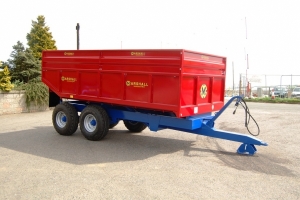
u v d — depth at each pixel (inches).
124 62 311.0
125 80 312.7
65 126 365.7
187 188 204.5
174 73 272.4
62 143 331.0
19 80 637.9
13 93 575.5
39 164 252.7
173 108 275.7
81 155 283.0
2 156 275.9
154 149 311.1
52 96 404.5
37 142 334.6
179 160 271.0
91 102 362.9
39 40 754.8
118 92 319.9
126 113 336.2
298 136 387.9
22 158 269.9
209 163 262.8
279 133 408.5
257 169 248.4
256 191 202.2
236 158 280.1
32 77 645.3
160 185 209.0
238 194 196.9
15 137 361.1
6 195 190.1
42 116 549.0
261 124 484.1
